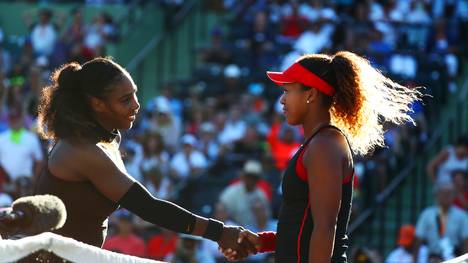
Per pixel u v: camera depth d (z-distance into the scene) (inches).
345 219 470.6
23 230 417.7
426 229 1246.9
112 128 504.1
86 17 2073.1
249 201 1320.1
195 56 1939.0
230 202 1321.4
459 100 1674.5
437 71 1727.4
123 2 2075.5
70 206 488.4
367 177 1467.8
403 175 1494.8
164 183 1457.9
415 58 1731.1
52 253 398.9
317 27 1779.0
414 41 1808.6
